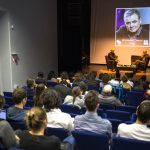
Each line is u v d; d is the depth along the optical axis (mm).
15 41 8992
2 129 2465
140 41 14828
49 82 7512
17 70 9203
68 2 12836
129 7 14742
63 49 13016
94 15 15539
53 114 3139
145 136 2688
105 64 15844
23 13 9414
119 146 2576
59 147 2152
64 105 4520
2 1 8180
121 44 15250
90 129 3031
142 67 13578
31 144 2119
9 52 8727
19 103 3328
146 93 6492
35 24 10336
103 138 2693
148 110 2656
